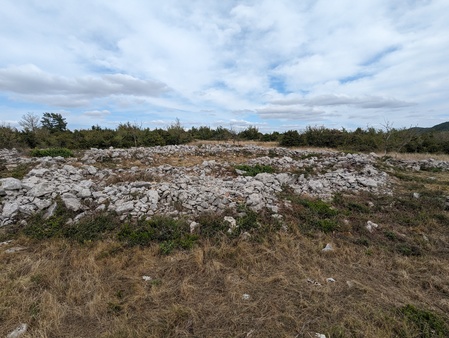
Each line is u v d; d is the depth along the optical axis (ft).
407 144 64.85
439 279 11.44
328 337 8.05
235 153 48.42
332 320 8.87
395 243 15.03
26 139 58.80
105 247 13.47
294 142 75.87
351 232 16.29
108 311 9.28
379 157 45.91
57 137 63.98
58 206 16.93
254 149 50.78
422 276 11.85
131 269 11.94
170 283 10.96
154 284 10.75
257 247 13.96
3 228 15.20
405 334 8.22
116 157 39.60
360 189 24.94
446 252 14.17
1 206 17.08
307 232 15.84
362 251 13.98
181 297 10.09
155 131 76.48
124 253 13.24
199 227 15.47
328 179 28.66
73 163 33.50
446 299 10.22
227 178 26.86
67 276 11.27
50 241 14.12
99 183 23.43
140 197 18.52
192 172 31.48
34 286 10.39
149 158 39.83
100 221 15.74
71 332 8.34
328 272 12.09
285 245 14.02
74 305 9.51
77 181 23.84
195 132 103.60
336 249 13.98
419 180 30.37
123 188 19.71
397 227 17.22
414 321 8.83
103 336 8.08
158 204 17.88
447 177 33.50
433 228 17.24
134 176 25.77
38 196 17.83
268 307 9.55
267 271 12.00
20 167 28.32
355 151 63.36
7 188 18.44
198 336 8.20
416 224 17.60
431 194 23.58
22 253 12.94
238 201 18.84
